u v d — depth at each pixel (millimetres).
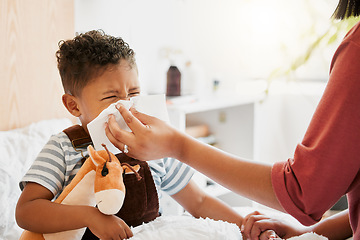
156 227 837
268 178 725
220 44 2535
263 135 2439
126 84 985
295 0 2314
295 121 2322
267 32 2416
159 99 879
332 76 667
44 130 1384
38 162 938
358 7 783
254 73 2486
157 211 1022
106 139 825
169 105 1847
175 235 749
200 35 2537
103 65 960
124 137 738
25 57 1450
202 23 2529
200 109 1901
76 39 1024
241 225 1098
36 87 1503
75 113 1029
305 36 2311
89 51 970
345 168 645
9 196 1076
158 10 2270
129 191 963
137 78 1028
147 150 743
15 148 1221
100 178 758
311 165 662
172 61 2135
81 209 812
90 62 961
